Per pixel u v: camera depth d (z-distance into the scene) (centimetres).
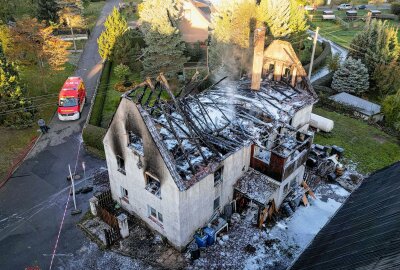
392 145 3438
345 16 7469
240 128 2414
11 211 2522
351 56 4784
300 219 2455
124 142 2150
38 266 2114
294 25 4634
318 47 5603
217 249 2205
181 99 2689
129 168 2225
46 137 3375
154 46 4069
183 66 4419
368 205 1677
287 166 2291
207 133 2330
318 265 1412
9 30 3916
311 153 2986
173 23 4331
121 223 2214
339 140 3478
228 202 2408
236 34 3881
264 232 2330
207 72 4338
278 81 3022
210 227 2256
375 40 4556
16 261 2148
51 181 2814
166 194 2014
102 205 2525
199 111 2580
